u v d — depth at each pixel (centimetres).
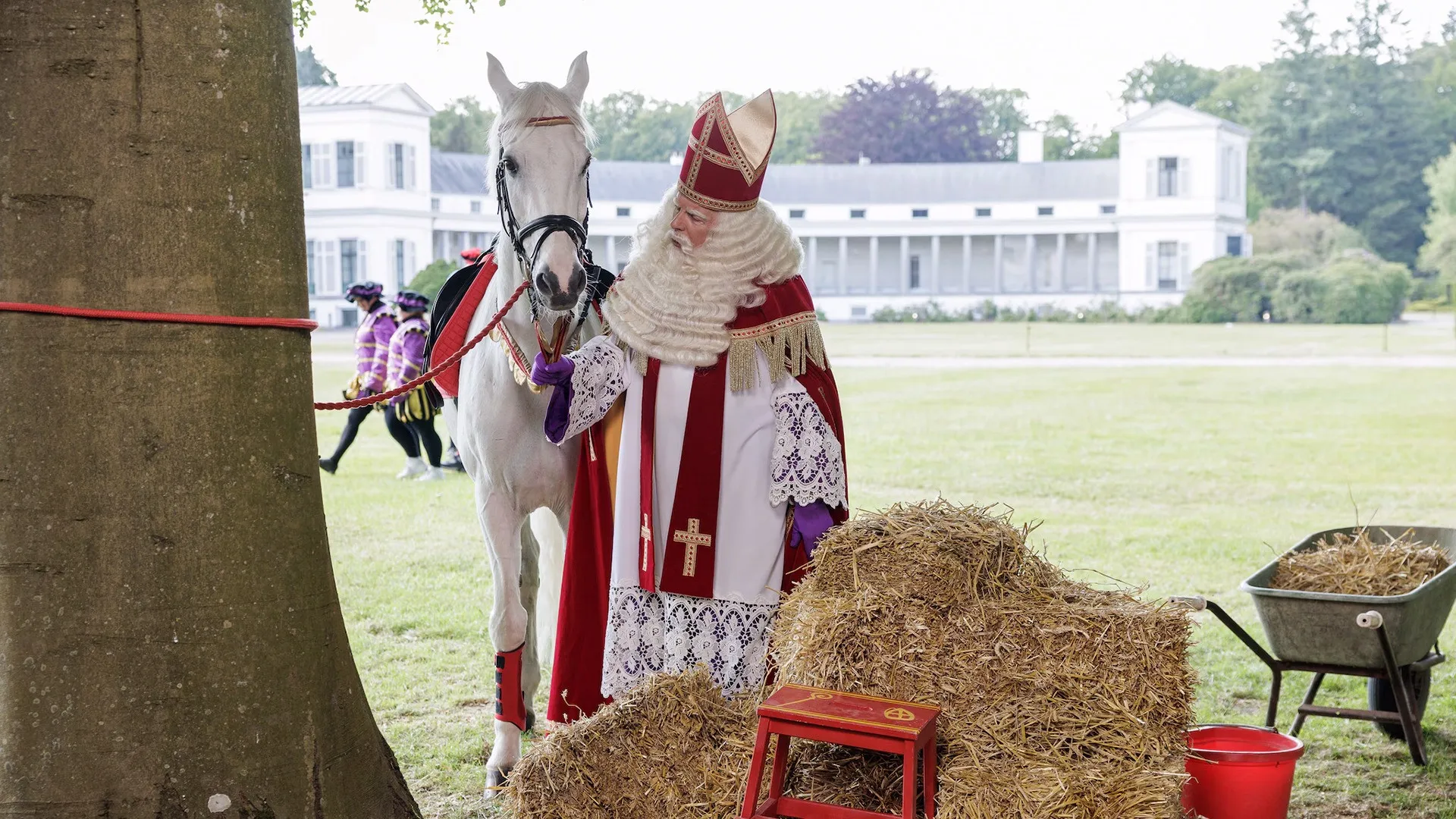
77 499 254
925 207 5625
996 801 264
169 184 253
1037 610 289
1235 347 3083
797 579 339
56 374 251
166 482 257
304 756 273
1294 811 374
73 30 247
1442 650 549
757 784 273
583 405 330
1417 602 387
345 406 301
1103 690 280
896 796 287
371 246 4619
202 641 261
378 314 1093
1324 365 2483
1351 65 6869
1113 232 5500
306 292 281
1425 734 441
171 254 254
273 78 266
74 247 249
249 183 262
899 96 8231
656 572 334
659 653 335
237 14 259
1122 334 3709
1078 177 5612
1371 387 2002
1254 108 7150
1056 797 262
